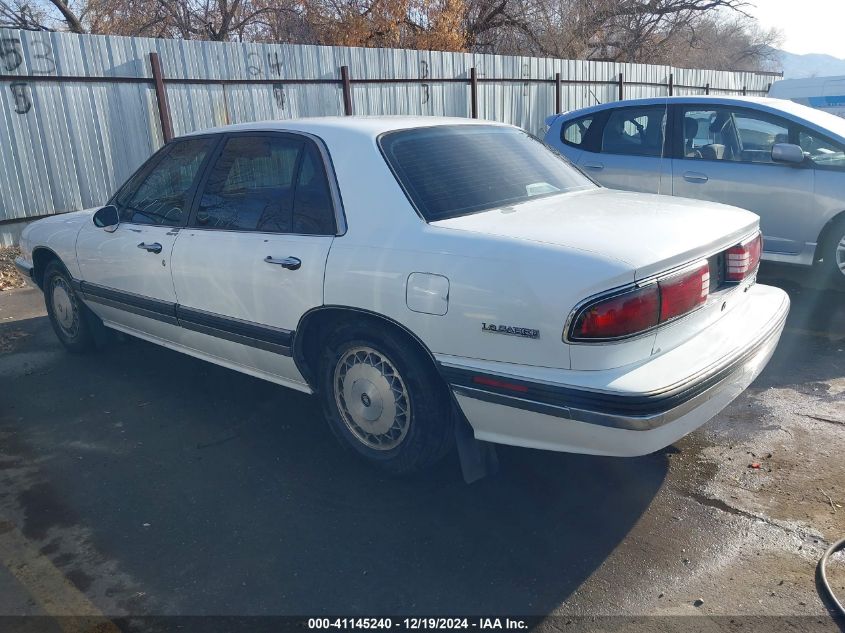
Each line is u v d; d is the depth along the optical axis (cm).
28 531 319
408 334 313
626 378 265
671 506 323
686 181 666
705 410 291
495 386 285
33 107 844
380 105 1224
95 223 450
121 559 297
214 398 458
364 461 359
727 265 334
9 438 410
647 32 2511
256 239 370
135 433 412
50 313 557
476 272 286
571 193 378
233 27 1872
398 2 1830
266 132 386
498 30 2206
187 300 416
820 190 593
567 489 340
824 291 643
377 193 331
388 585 277
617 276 261
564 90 1606
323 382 364
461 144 373
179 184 430
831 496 325
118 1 1773
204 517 326
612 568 283
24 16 1766
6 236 845
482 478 349
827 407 415
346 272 326
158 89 943
